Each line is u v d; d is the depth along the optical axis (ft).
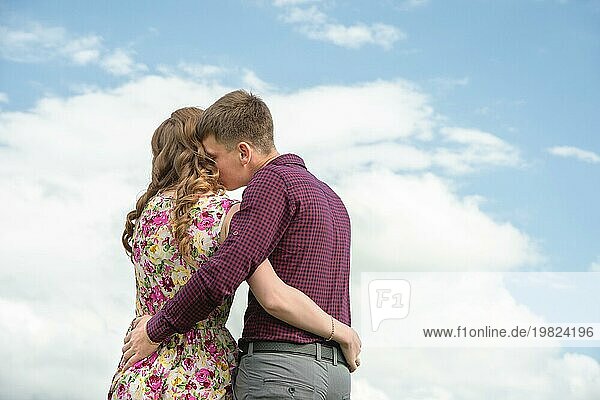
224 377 7.21
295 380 6.93
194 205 7.25
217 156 7.45
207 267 6.83
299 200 7.07
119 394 7.21
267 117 7.52
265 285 6.89
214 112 7.42
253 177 7.20
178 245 7.20
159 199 7.47
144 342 7.11
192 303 6.85
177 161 7.41
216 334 7.30
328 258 7.22
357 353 7.32
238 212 7.06
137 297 7.64
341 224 7.48
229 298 7.39
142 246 7.41
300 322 6.94
